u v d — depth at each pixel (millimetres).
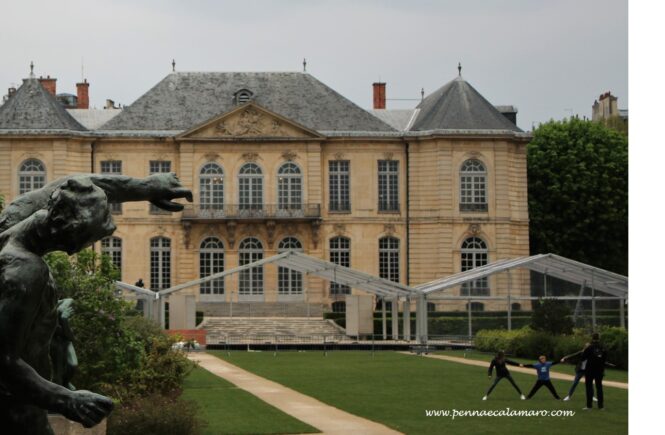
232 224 77438
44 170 74750
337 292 77625
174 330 54469
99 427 13258
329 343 56688
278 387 33156
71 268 22109
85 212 5574
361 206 78562
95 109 87625
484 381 35500
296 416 25547
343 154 78750
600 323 55750
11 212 6500
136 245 77375
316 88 83000
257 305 76250
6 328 5383
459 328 58969
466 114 78438
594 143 82188
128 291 55250
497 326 59344
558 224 81625
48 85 92125
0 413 5754
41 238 5637
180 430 20141
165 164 77438
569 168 80750
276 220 77500
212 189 77500
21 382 5422
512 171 77875
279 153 77875
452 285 56531
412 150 78562
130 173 76750
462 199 77688
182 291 77188
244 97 80312
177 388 25766
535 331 49469
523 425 24266
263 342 60031
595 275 55906
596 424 24453
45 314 5828
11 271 5438
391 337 63500
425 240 77875
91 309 21609
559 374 39062
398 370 40312
